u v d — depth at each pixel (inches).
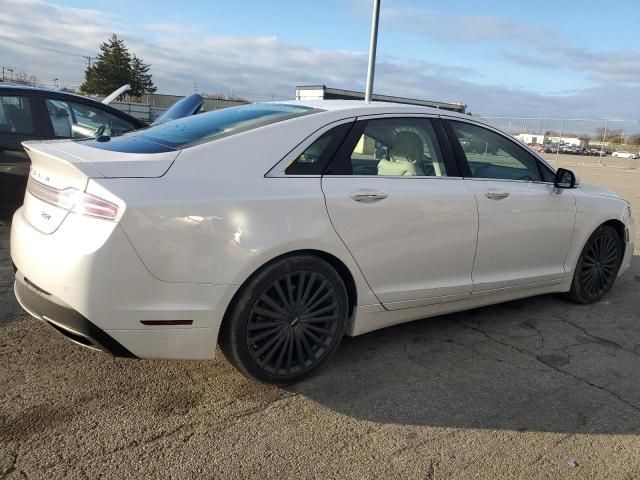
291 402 112.0
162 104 2014.0
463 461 96.1
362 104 133.2
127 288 94.5
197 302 99.9
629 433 107.1
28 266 102.4
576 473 94.3
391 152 130.9
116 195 93.7
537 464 96.3
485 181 145.1
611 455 99.8
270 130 114.6
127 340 97.0
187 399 110.7
